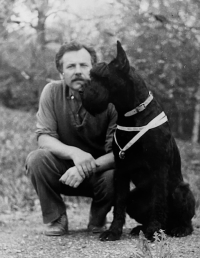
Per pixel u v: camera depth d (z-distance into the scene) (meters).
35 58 7.45
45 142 3.59
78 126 3.56
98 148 3.68
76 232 3.74
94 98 3.03
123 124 3.20
